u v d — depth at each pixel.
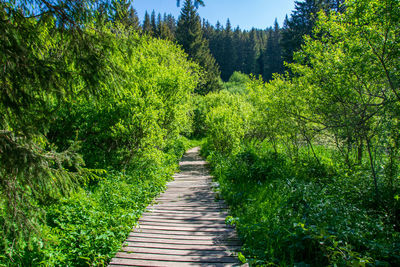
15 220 2.58
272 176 8.35
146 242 4.51
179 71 13.28
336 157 7.73
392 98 5.07
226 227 5.15
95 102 3.31
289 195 5.80
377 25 5.02
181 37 37.69
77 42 2.83
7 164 2.33
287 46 28.20
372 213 4.92
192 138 29.50
